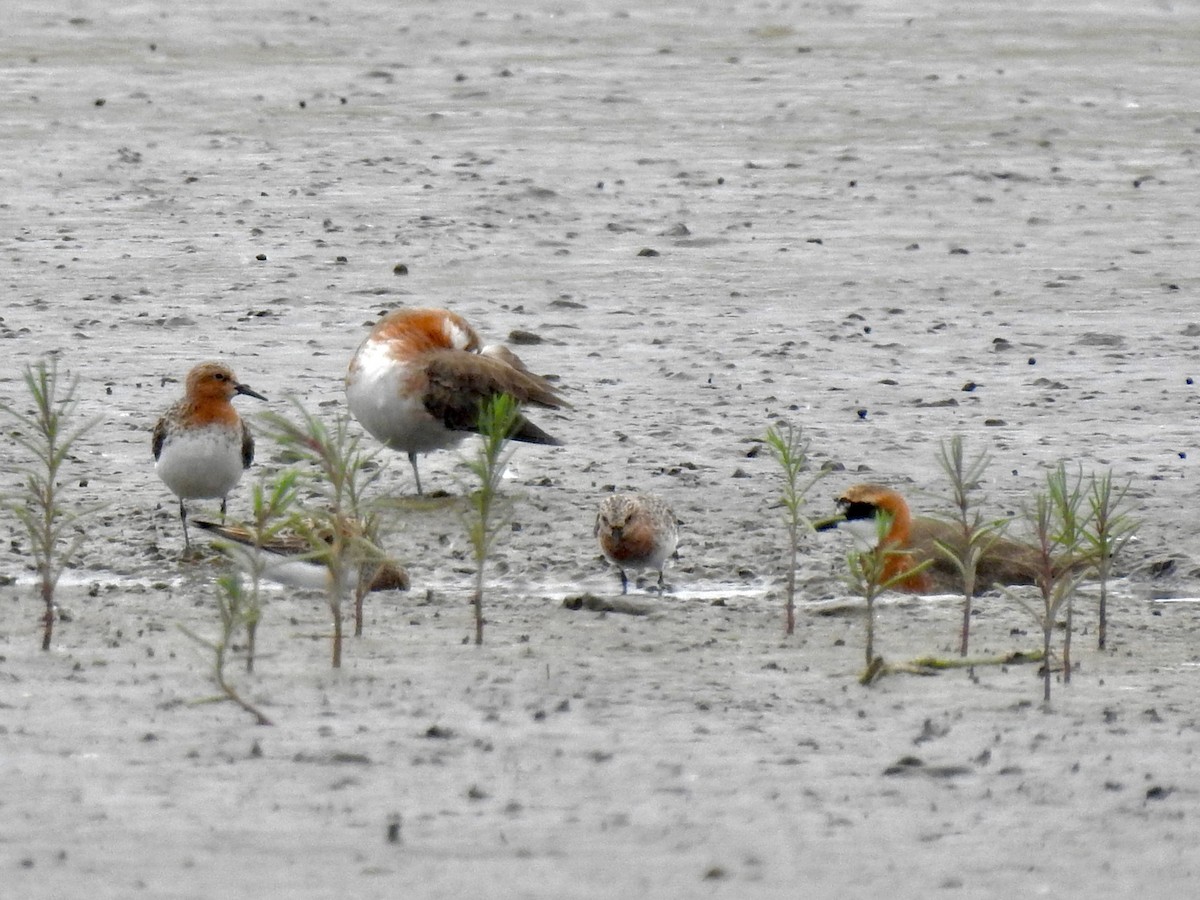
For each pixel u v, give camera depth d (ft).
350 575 40.73
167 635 37.14
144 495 50.24
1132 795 27.76
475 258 80.33
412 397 50.11
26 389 59.72
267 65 132.26
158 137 106.73
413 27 150.61
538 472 52.75
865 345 67.51
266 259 79.30
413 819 26.27
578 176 97.96
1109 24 152.05
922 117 116.06
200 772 28.14
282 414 57.36
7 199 90.07
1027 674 35.32
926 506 50.11
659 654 36.55
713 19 156.46
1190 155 106.11
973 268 80.28
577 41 144.97
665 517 43.88
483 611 39.96
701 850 25.30
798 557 46.24
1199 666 36.24
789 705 32.73
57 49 136.36
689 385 61.93
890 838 25.84
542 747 29.78
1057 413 59.06
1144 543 47.32
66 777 27.84
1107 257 82.69
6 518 47.34
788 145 107.34
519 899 23.54
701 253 82.02
